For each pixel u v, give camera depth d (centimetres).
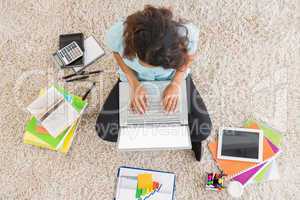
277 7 174
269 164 166
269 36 173
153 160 169
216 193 167
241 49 173
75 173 169
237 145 167
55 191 169
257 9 174
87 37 175
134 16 108
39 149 171
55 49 175
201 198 166
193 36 125
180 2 175
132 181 166
